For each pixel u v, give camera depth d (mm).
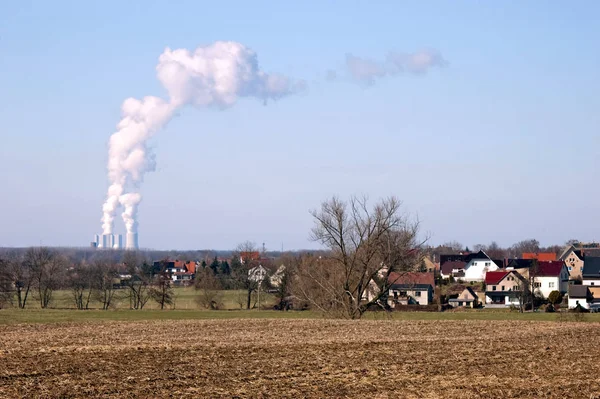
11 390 41219
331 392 41906
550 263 196875
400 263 101188
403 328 82562
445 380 46000
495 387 43500
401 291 169750
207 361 53875
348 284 102438
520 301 151125
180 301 181000
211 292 163375
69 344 65625
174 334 76000
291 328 82812
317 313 117750
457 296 182250
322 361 54188
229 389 42531
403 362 53844
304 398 40156
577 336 73438
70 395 40062
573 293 171500
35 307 163000
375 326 85125
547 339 70250
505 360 55031
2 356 56031
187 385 43656
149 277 177750
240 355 57406
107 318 110750
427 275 177250
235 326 85625
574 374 48375
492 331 78938
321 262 113500
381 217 100375
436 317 113125
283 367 51125
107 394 40438
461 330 80188
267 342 66812
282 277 149500
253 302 170875
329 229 101500
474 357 56688
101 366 50875
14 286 172625
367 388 43156
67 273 178625
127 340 69438
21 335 76062
